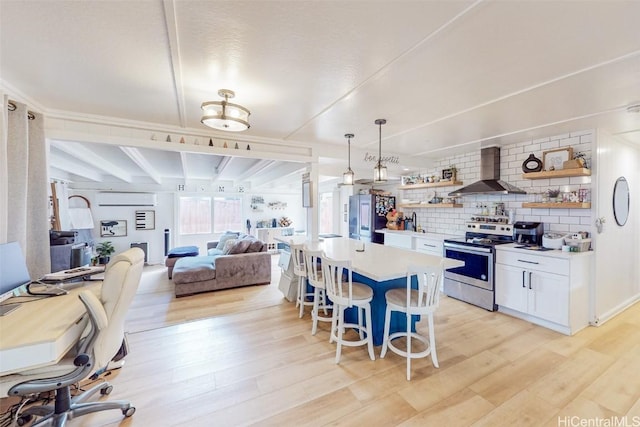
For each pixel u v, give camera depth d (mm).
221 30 1451
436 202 4863
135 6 1272
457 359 2336
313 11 1304
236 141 3529
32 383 1333
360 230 6371
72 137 2711
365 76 1962
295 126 3148
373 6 1267
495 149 3955
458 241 3855
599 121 2844
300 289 3467
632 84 2029
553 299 2873
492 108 2543
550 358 2348
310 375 2119
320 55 1695
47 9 1281
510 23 1369
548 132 3283
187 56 1708
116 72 1912
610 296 3268
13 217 2080
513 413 1725
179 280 4062
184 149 3242
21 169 2123
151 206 7207
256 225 8797
